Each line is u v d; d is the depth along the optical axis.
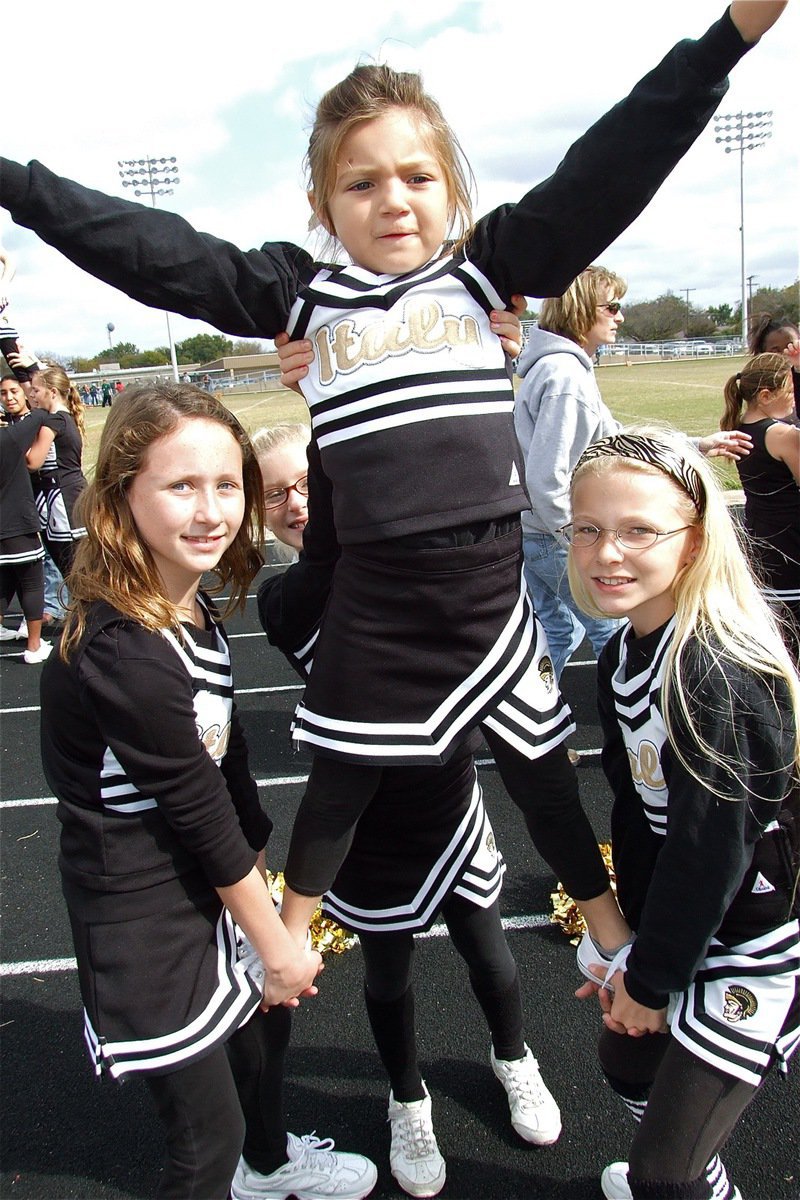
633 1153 1.50
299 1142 1.97
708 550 1.48
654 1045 1.66
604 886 1.63
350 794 1.54
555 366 3.33
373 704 1.46
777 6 1.21
